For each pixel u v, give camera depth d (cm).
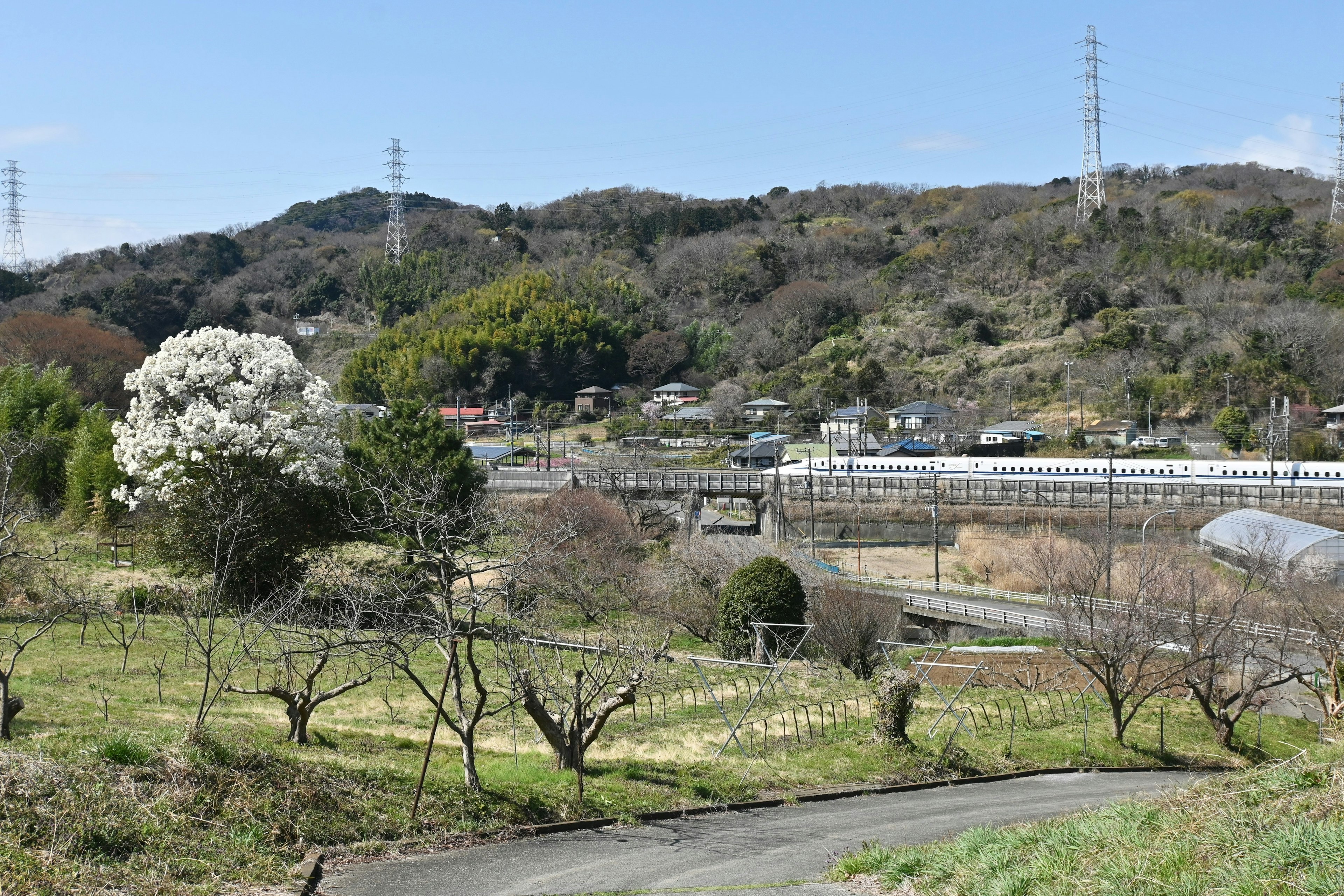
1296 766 1465
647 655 2430
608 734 2592
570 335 13275
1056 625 3856
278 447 3953
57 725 2052
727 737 2594
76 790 1302
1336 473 7431
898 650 4272
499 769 2030
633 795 1925
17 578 3494
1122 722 2903
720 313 15300
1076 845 1298
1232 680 3847
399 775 1777
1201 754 2883
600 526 5319
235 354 4088
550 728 1992
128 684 2647
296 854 1380
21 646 1978
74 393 6938
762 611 4000
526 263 17300
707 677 3531
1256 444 9256
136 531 4706
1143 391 10781
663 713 2900
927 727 2861
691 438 10950
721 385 12469
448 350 12506
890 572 6175
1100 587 4903
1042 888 1178
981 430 10312
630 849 1617
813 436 10819
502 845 1593
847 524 7519
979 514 7338
